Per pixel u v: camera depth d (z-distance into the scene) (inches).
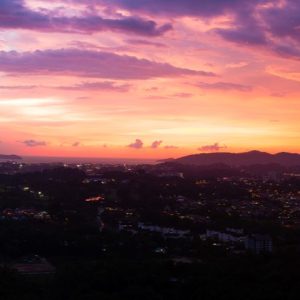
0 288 2655.0
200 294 2522.1
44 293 2645.2
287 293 2391.7
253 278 2647.6
